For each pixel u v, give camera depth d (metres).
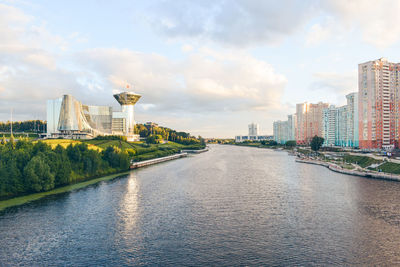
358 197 81.88
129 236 52.94
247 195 85.44
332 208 70.50
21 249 47.53
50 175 92.50
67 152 114.62
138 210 69.38
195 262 42.94
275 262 42.75
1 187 82.69
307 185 101.75
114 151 145.25
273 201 78.00
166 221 61.19
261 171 144.12
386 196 82.75
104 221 61.22
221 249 47.31
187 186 100.56
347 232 54.28
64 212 67.62
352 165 154.88
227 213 66.88
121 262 43.12
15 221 61.00
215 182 109.31
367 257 44.06
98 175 126.31
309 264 42.06
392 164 124.88
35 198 81.25
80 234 53.94
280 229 56.12
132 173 136.12
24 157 91.50
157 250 47.06
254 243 49.62
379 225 57.91
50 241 50.75
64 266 42.00
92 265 42.31
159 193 88.44
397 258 43.62
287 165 174.88
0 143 106.69
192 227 57.47
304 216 64.25
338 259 43.53
